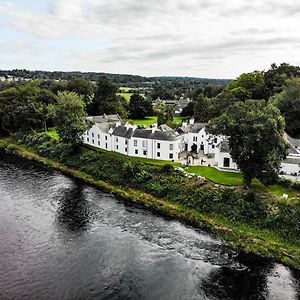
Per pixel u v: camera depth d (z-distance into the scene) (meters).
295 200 54.28
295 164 64.38
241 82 123.06
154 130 84.31
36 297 34.97
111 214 57.53
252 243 48.16
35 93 143.00
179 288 37.53
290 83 102.31
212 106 119.69
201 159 82.12
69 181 75.88
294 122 92.50
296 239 48.66
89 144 99.19
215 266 42.38
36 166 88.88
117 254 44.09
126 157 83.88
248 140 52.88
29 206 59.84
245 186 59.22
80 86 161.25
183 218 56.50
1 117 121.69
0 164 90.31
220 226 53.19
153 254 44.59
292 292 37.91
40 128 125.00
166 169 70.06
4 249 44.28
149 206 61.44
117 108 144.62
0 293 35.44
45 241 46.81
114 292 36.22
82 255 43.44
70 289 36.41
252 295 37.06
